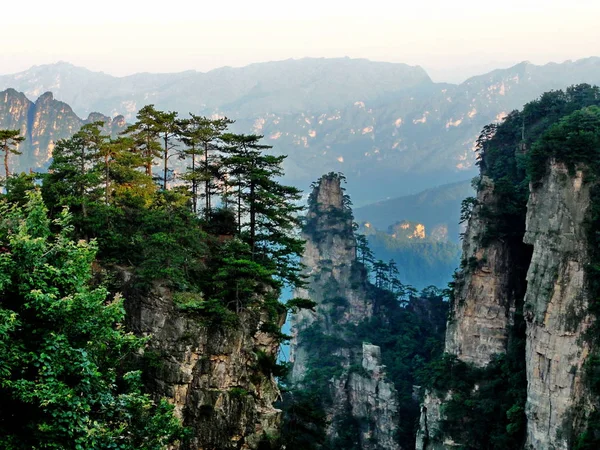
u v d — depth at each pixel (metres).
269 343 79.12
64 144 83.56
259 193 84.62
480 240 144.75
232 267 73.00
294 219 88.94
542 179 119.25
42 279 40.69
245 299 75.44
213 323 71.31
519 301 140.50
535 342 115.50
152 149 94.62
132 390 48.34
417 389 172.00
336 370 184.12
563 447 109.19
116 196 84.94
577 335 110.31
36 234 43.53
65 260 42.84
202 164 93.25
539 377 114.19
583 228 112.69
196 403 69.75
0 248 42.28
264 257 86.38
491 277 143.38
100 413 42.69
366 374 172.12
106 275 72.69
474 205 150.12
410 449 162.25
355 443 167.50
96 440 39.50
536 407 114.19
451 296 152.62
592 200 113.25
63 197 77.69
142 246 74.44
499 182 149.00
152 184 89.06
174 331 70.50
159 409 49.72
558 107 179.38
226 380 71.12
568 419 109.50
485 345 142.75
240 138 85.75
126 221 82.12
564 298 112.00
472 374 140.62
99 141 84.25
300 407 83.31
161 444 48.28
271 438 72.31
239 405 71.19
